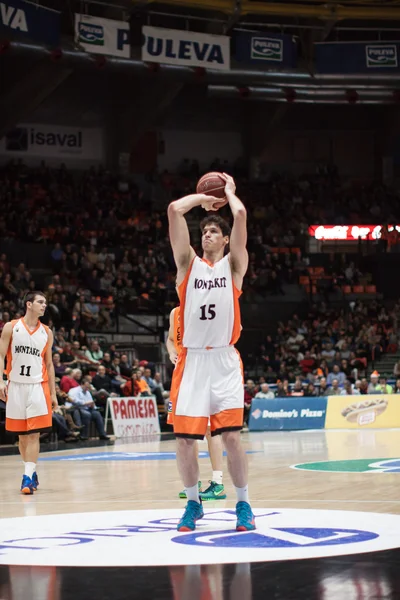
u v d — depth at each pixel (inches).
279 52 1086.4
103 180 1261.1
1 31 871.1
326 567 144.9
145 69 1031.0
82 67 1015.0
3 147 1251.2
